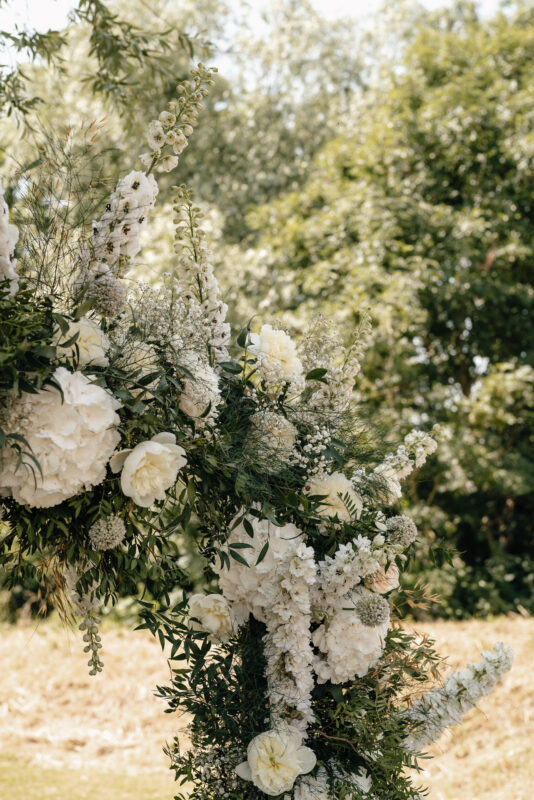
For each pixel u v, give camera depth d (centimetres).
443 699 214
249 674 195
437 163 1003
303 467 204
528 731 459
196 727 193
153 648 658
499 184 1007
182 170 1060
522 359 988
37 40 343
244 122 1106
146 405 175
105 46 364
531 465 940
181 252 216
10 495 162
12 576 189
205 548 207
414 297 855
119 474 173
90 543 176
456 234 920
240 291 788
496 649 216
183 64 556
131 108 379
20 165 195
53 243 184
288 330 232
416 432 220
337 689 194
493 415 902
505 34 1027
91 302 168
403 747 197
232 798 187
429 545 216
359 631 192
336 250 934
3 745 503
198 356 187
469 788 421
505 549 1013
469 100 968
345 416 224
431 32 1085
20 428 152
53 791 427
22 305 163
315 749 198
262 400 202
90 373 167
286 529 196
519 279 1005
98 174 196
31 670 621
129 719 546
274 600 190
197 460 183
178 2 1003
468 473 891
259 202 1092
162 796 423
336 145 1024
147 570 185
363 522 200
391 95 1019
